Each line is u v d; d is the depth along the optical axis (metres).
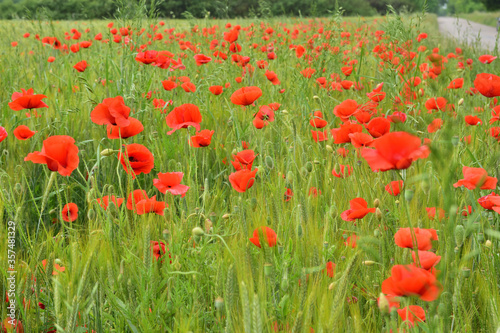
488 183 1.71
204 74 5.20
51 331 1.69
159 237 2.08
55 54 7.72
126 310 1.58
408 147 1.37
